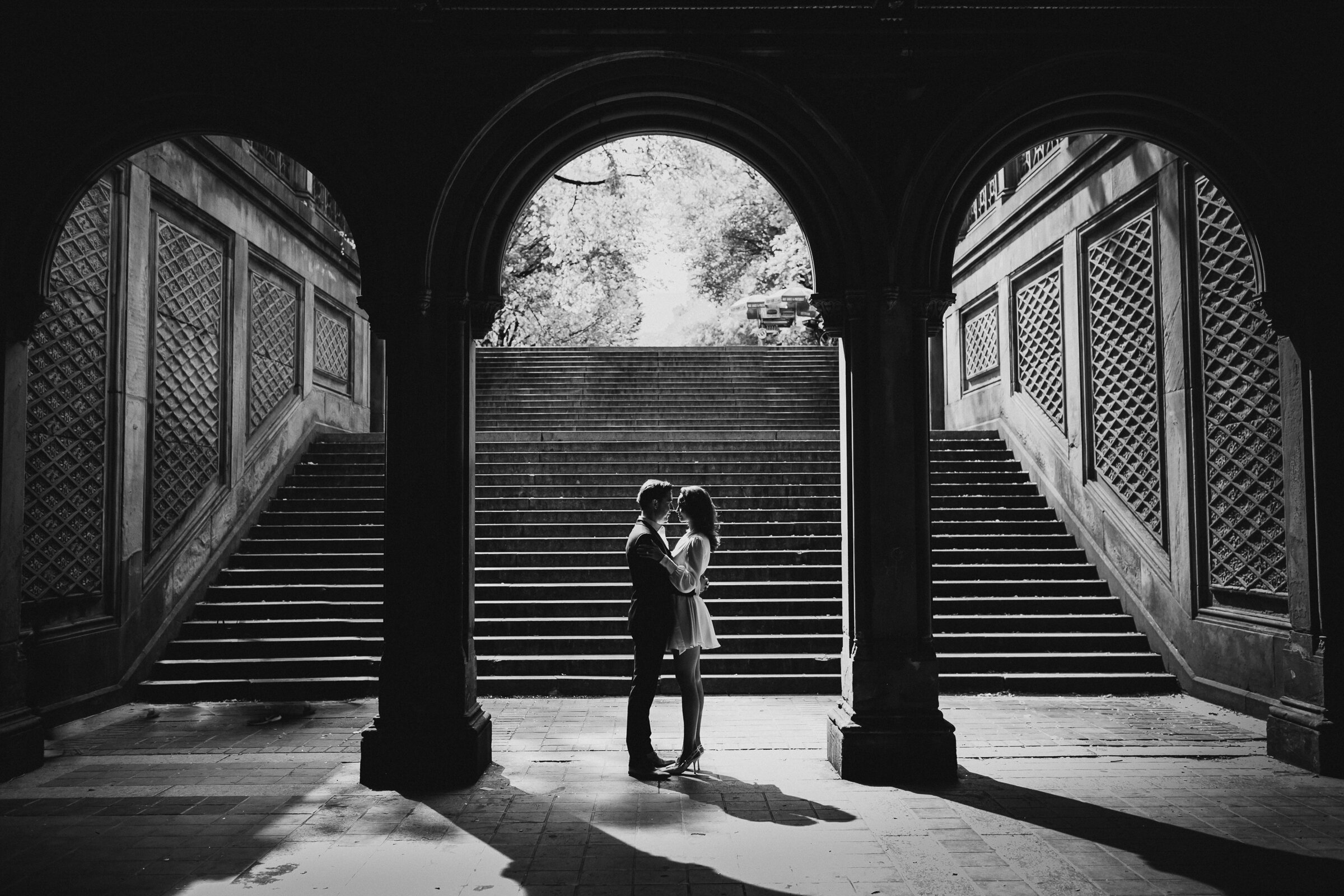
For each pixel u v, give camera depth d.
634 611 5.53
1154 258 8.65
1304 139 5.66
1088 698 7.93
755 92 5.60
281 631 8.86
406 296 5.51
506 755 5.99
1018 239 11.91
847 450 5.70
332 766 5.80
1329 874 3.91
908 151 5.60
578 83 5.60
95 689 7.61
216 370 9.88
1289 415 5.86
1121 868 3.98
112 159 5.84
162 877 3.91
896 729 5.41
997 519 10.70
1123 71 5.61
